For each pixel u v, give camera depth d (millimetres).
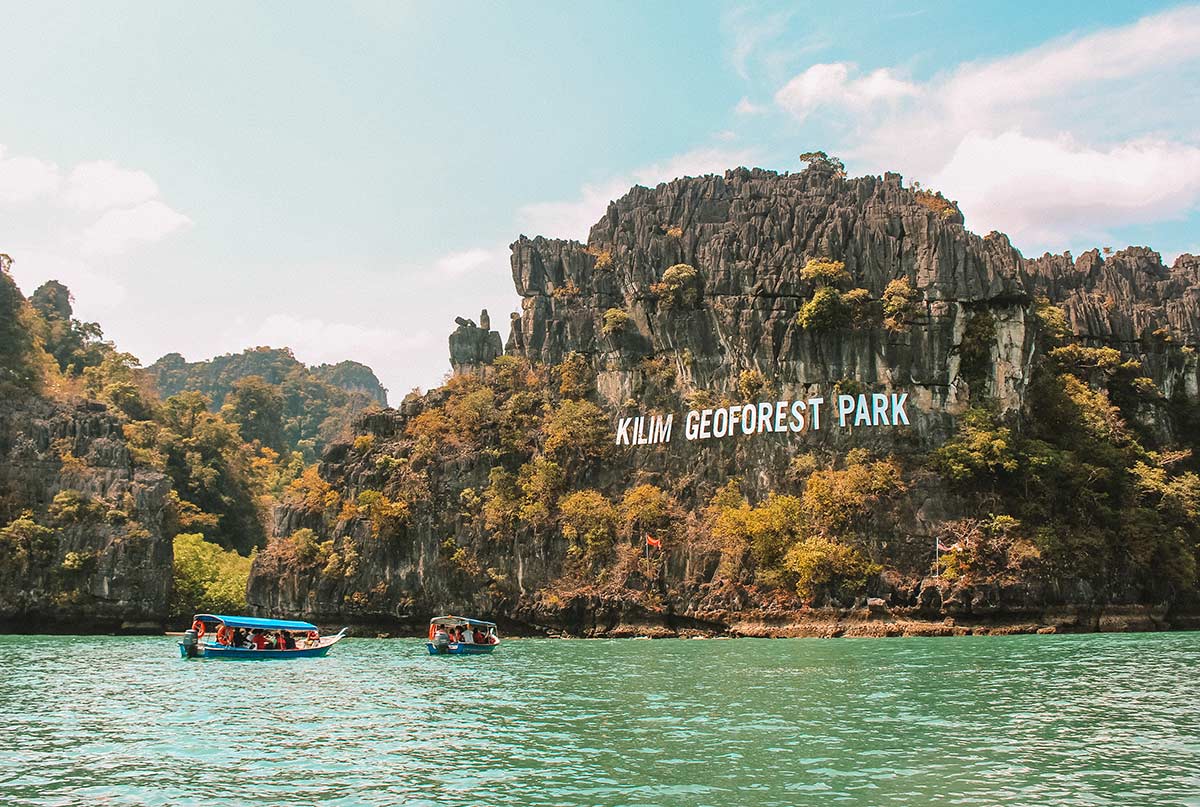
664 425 131000
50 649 97312
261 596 137125
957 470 112125
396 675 68250
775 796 31953
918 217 126125
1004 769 35000
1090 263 148250
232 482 187750
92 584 132375
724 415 126938
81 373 190875
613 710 49375
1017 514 112250
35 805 31688
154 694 57531
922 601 105938
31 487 137000
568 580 124188
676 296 134125
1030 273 142750
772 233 132625
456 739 41844
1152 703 48969
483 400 140125
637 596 119000
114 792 33125
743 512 117375
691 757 37594
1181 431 135000
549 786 33469
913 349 121875
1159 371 137000
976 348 121750
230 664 78250
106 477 139625
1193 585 113812
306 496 143625
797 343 125500
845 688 56281
